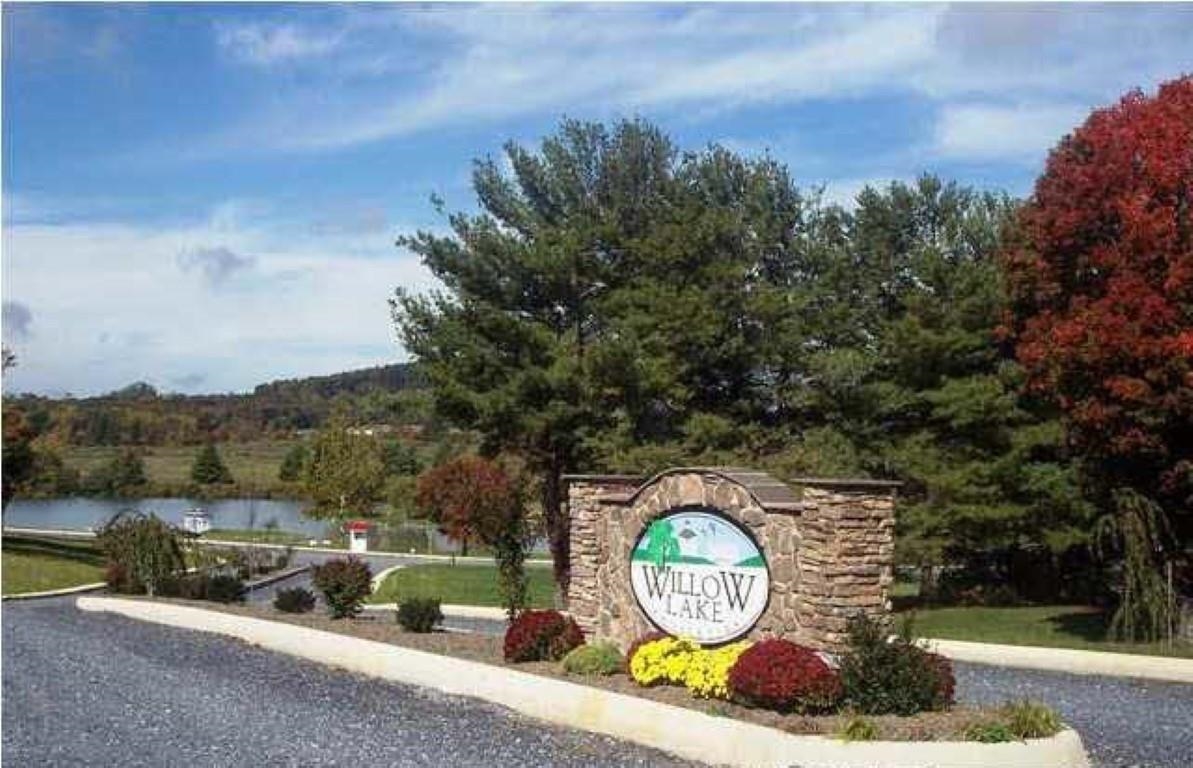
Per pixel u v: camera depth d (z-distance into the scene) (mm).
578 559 14203
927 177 28016
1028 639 18234
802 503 11422
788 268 26969
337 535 49875
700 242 24562
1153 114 17891
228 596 22656
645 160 26219
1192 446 18281
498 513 19812
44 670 14375
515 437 24531
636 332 24062
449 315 25062
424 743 10375
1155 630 17375
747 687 10195
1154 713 12242
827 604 11016
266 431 93438
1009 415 24141
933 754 8820
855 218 28094
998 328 21625
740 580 11977
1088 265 18641
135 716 11547
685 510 12641
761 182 26172
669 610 12750
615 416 24000
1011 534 23828
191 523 45250
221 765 9484
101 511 61375
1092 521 23094
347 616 19125
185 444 88625
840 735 9031
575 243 24328
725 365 25375
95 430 85000
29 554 33500
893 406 25422
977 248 26875
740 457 24016
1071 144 19250
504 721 11492
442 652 14414
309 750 10047
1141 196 17453
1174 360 16719
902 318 26375
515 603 19062
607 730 10812
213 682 13734
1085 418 17859
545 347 24250
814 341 26484
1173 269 16828
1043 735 9227
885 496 11328
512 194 26438
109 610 21734
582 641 13688
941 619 21656
